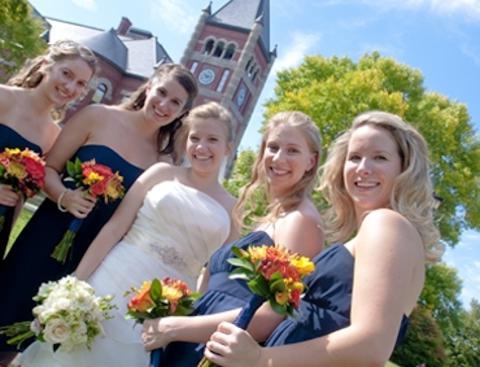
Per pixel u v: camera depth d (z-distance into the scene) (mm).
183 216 3375
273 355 1745
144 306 2475
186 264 3426
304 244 2473
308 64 27578
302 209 2619
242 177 25094
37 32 29062
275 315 2281
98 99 44312
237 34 48500
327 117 22391
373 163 2100
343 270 1994
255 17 49312
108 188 3711
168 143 4426
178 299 2512
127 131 4301
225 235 3492
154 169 3686
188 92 4234
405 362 29453
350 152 2209
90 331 2873
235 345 1790
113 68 44906
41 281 3969
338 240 2459
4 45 27594
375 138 2121
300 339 1981
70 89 4094
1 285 3957
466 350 46812
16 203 4016
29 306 3945
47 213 4098
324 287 2020
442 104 25625
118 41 47250
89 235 4125
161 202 3398
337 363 1582
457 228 25094
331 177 2473
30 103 4176
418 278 1816
